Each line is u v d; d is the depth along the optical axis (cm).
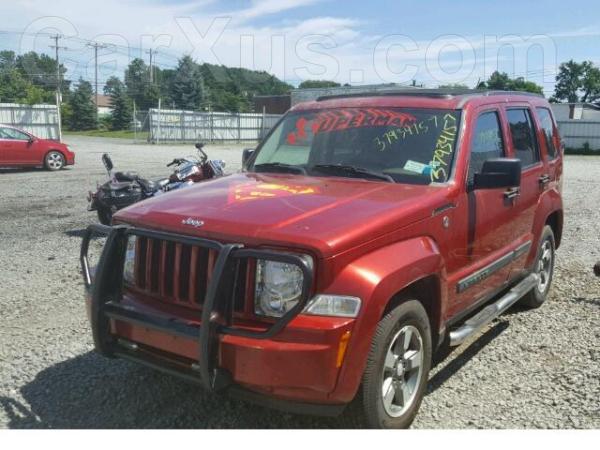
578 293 654
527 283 544
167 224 354
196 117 4456
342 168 443
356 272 318
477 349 502
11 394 410
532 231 557
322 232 320
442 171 421
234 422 376
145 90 7919
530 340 520
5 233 962
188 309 343
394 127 457
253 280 320
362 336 313
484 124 479
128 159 2550
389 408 350
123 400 403
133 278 375
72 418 379
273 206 359
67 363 460
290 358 301
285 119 524
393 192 395
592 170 2317
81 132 7394
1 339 509
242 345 307
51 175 1834
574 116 4609
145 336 346
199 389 418
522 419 382
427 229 378
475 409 397
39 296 630
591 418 382
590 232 987
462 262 424
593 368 457
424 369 376
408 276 342
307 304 310
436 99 471
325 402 311
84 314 573
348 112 488
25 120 3055
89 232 399
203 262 335
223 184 431
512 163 409
